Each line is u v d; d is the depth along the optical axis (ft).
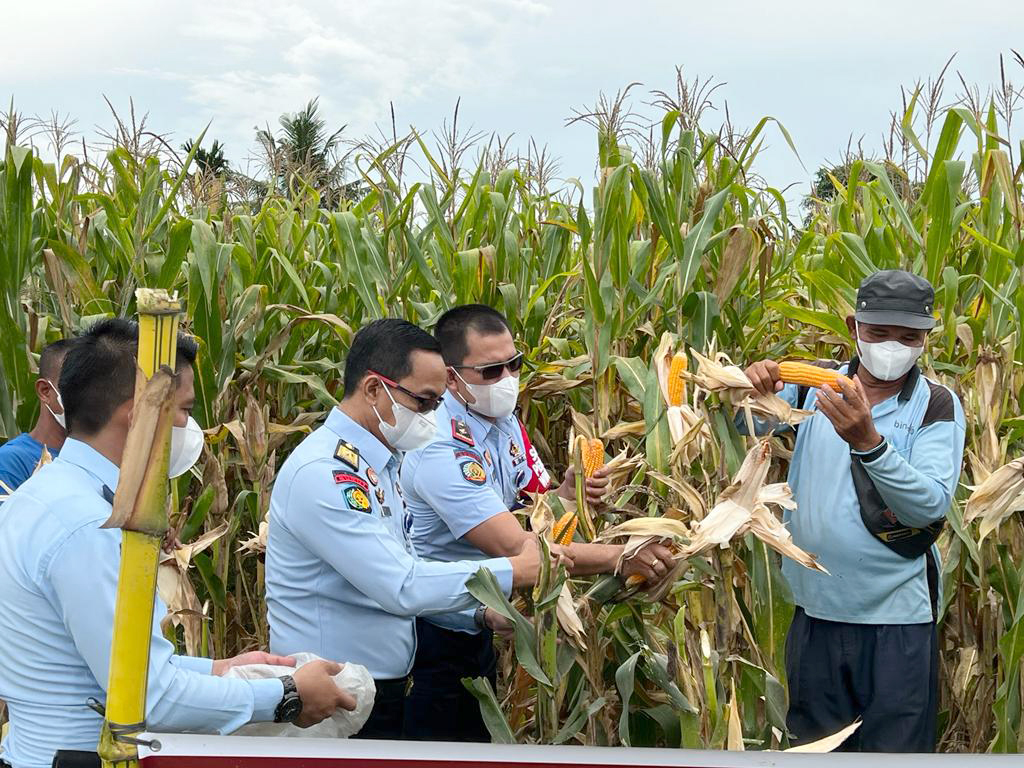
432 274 15.42
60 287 13.37
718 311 12.12
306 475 8.08
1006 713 10.31
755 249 13.70
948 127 13.32
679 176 12.89
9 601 6.24
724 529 8.04
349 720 7.38
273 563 8.54
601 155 12.57
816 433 10.46
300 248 17.02
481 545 9.64
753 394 9.18
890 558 9.96
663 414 9.41
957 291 13.74
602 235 11.42
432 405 8.39
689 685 8.30
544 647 8.48
